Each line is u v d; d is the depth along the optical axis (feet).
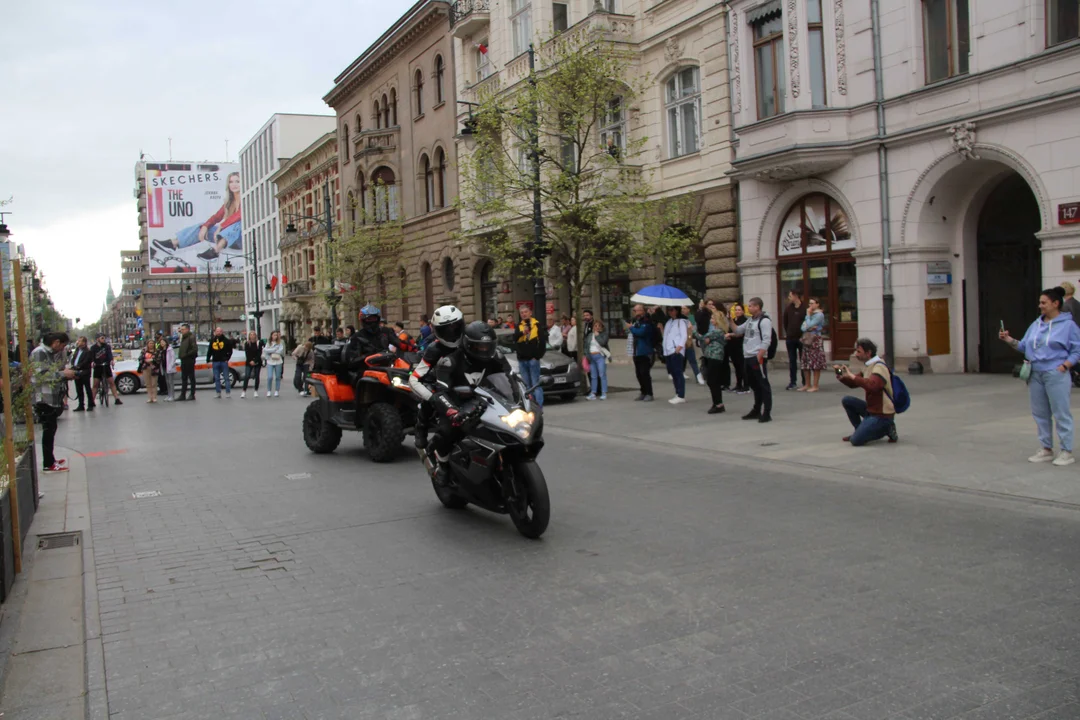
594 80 60.23
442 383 23.50
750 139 64.69
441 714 12.30
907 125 57.31
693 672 13.34
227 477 33.22
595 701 12.48
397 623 16.16
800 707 12.00
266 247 261.44
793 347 54.13
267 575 19.67
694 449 35.42
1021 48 50.52
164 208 313.94
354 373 36.94
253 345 78.89
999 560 18.45
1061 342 26.94
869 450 32.04
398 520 24.80
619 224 61.72
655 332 53.31
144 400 79.46
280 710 12.69
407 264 135.74
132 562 21.18
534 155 61.87
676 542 21.04
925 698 12.12
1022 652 13.60
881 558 18.97
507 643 14.92
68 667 14.74
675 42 75.77
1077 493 23.85
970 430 34.73
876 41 58.59
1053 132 48.98
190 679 13.94
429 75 125.18
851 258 63.05
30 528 24.97
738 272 71.87
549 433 42.96
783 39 62.90
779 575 18.04
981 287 58.59
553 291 98.89
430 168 127.13
